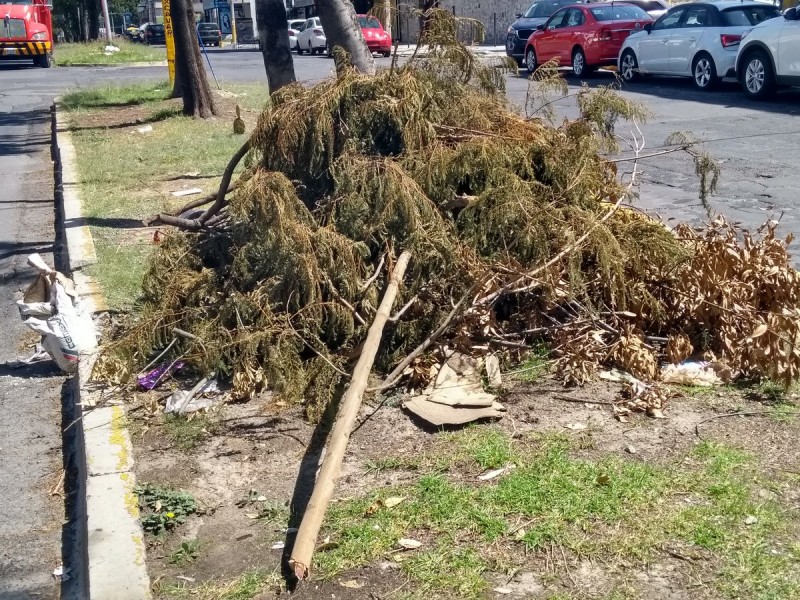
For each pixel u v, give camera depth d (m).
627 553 3.29
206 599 3.22
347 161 5.43
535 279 4.81
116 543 3.51
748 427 4.16
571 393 4.60
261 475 4.02
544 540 3.38
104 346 5.34
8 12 31.62
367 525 3.54
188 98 15.40
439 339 4.88
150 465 4.15
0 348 6.12
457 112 5.98
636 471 3.78
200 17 60.91
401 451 4.10
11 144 15.13
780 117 13.08
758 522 3.41
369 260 5.30
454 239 5.16
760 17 16.20
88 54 39.88
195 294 5.26
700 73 16.61
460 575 3.22
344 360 4.73
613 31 18.86
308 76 21.67
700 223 7.73
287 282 4.95
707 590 3.07
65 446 4.75
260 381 4.76
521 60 22.78
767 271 4.83
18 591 3.60
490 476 3.84
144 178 10.74
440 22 6.09
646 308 5.02
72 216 8.91
